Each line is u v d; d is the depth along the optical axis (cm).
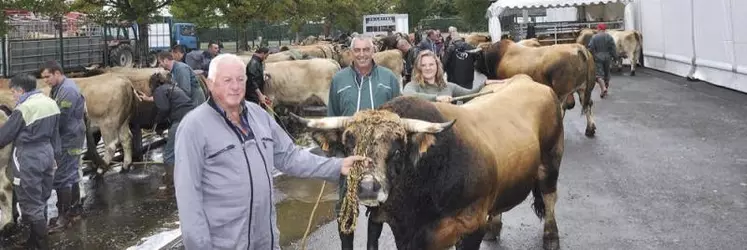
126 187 874
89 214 743
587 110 1150
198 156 328
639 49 2302
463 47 1148
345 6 4247
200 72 1223
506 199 483
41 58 1734
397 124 357
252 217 339
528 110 534
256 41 5088
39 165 620
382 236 641
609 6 3203
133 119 1024
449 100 505
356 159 348
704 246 588
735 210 687
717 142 1040
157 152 1135
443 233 412
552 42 2580
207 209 334
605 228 648
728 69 1680
